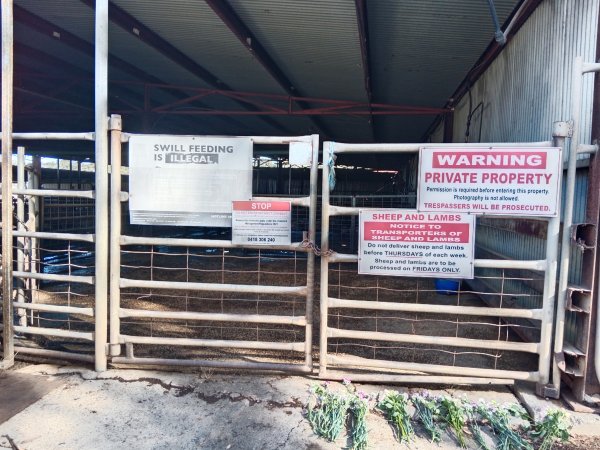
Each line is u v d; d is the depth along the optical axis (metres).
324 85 11.88
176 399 3.67
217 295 7.38
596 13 4.04
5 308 4.26
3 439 3.11
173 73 11.70
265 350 4.71
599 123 3.56
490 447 3.15
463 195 3.72
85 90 13.61
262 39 8.81
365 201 15.70
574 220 4.20
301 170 28.41
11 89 4.18
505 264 3.74
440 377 3.88
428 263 3.81
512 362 4.57
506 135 6.85
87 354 4.46
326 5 7.02
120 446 3.05
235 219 4.02
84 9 7.96
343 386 3.91
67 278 4.29
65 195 4.25
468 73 9.57
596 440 3.21
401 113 12.73
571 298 3.61
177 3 7.32
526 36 5.99
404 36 8.08
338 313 6.33
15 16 7.86
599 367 3.50
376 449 3.08
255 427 3.30
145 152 4.06
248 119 17.89
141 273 9.38
